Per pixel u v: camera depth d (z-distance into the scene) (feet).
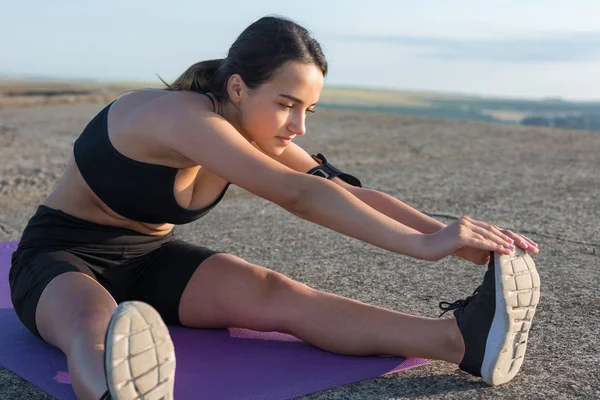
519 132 29.25
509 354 6.08
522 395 6.09
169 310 7.50
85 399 5.41
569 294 8.96
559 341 7.37
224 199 15.83
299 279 9.69
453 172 19.11
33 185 17.43
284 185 6.03
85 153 6.86
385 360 6.82
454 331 6.38
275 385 6.27
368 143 25.09
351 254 11.03
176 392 6.15
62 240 7.02
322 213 6.05
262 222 13.48
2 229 13.14
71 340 5.74
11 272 7.27
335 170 7.55
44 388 6.37
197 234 12.52
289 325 7.07
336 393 6.16
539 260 10.57
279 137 6.51
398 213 7.11
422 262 10.52
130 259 7.34
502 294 5.88
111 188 6.77
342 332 6.85
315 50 6.33
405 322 6.69
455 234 5.85
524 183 17.39
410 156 22.04
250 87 6.32
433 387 6.26
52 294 6.29
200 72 6.67
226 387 6.24
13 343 7.48
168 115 6.29
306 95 6.33
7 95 56.65
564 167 19.99
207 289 7.30
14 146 25.05
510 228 12.64
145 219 7.06
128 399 4.90
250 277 7.23
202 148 6.10
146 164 6.55
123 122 6.60
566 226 12.82
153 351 4.95
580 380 6.40
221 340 7.40
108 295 6.30
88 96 54.44
